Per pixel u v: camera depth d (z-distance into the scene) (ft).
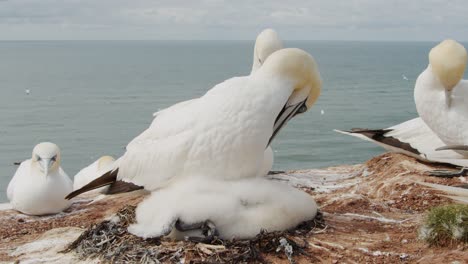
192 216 9.07
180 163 9.29
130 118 56.95
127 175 9.57
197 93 88.43
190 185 9.23
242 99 9.27
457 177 11.45
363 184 11.80
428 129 12.37
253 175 9.49
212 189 9.21
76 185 12.61
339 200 10.98
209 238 9.05
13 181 12.56
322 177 12.41
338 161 34.12
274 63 9.42
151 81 119.03
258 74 9.48
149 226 9.23
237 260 8.87
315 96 9.68
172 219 9.08
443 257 8.87
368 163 12.57
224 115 9.24
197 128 9.29
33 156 12.03
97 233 9.52
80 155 37.96
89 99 77.61
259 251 9.05
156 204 9.28
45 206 11.73
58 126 50.75
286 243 9.08
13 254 9.71
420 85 11.73
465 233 9.11
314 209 9.77
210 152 9.23
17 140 43.29
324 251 9.16
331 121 50.85
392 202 10.94
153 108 67.00
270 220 9.24
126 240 9.21
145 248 9.01
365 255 9.10
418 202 10.82
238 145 9.20
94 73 151.64
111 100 76.64
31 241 10.21
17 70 169.17
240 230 9.17
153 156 9.37
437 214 9.36
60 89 94.89
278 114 9.62
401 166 11.98
